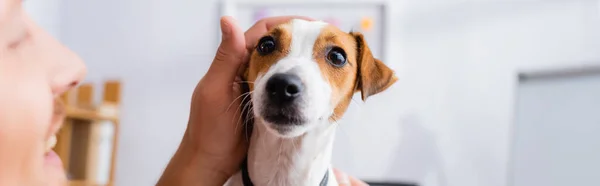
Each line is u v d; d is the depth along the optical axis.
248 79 1.08
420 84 2.73
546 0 2.71
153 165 2.83
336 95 1.08
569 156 2.79
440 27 2.74
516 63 2.71
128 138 2.85
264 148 1.06
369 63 1.14
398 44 2.73
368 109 2.74
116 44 2.89
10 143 0.39
